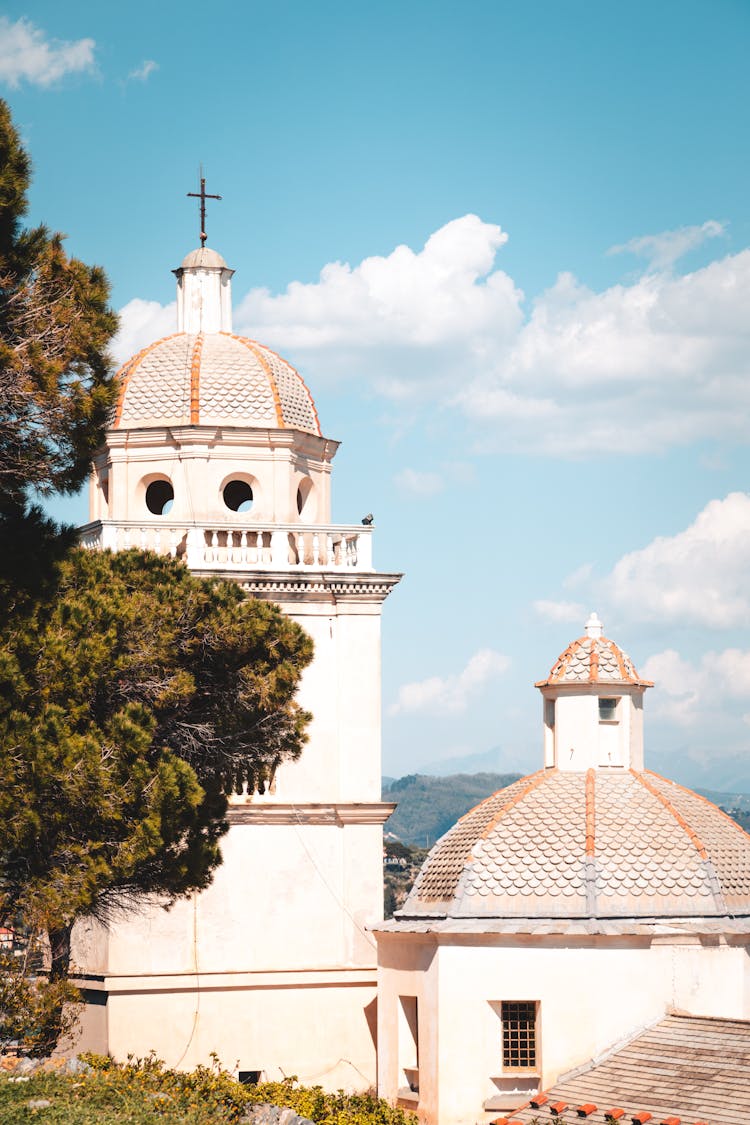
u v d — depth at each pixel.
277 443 65.00
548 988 55.09
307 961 62.06
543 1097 52.22
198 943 61.38
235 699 54.25
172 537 62.66
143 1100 47.06
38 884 47.38
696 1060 51.75
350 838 62.84
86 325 50.41
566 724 60.66
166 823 48.38
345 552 64.19
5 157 49.22
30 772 46.56
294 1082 60.75
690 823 58.19
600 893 55.97
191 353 66.56
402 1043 58.00
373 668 63.72
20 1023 50.97
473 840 57.88
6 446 50.78
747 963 56.19
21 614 48.59
